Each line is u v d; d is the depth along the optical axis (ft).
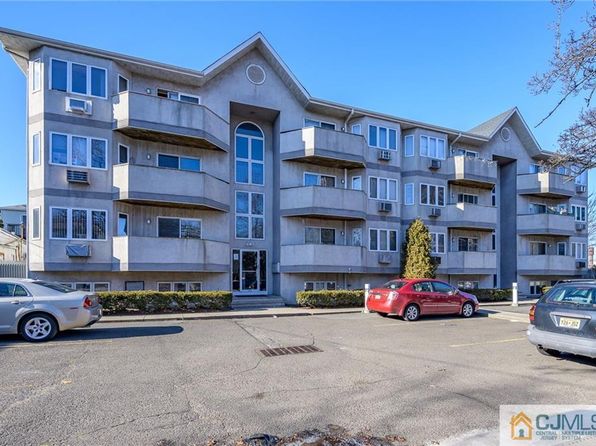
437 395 17.12
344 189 61.46
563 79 22.16
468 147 80.79
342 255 60.80
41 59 46.21
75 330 33.17
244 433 13.17
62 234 46.01
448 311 44.37
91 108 47.62
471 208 73.82
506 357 24.44
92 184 47.88
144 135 51.21
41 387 17.75
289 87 62.54
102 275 49.57
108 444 12.30
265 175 64.08
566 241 91.56
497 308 57.52
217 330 33.76
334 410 15.28
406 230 68.23
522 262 85.20
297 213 59.98
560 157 26.02
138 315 42.86
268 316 44.50
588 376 20.26
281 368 21.33
